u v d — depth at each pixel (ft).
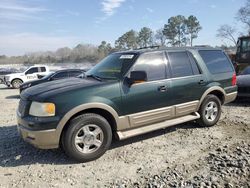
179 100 19.93
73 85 16.80
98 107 16.28
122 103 17.19
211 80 22.00
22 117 16.19
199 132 21.15
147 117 18.34
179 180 13.43
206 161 15.64
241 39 51.13
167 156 16.69
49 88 16.74
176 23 183.93
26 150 18.20
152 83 18.45
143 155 16.96
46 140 15.26
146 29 191.72
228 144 18.34
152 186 12.97
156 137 20.18
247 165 14.56
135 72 17.02
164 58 19.61
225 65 23.57
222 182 13.01
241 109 29.07
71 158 16.40
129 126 17.70
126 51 19.97
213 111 22.41
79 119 15.76
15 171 15.23
